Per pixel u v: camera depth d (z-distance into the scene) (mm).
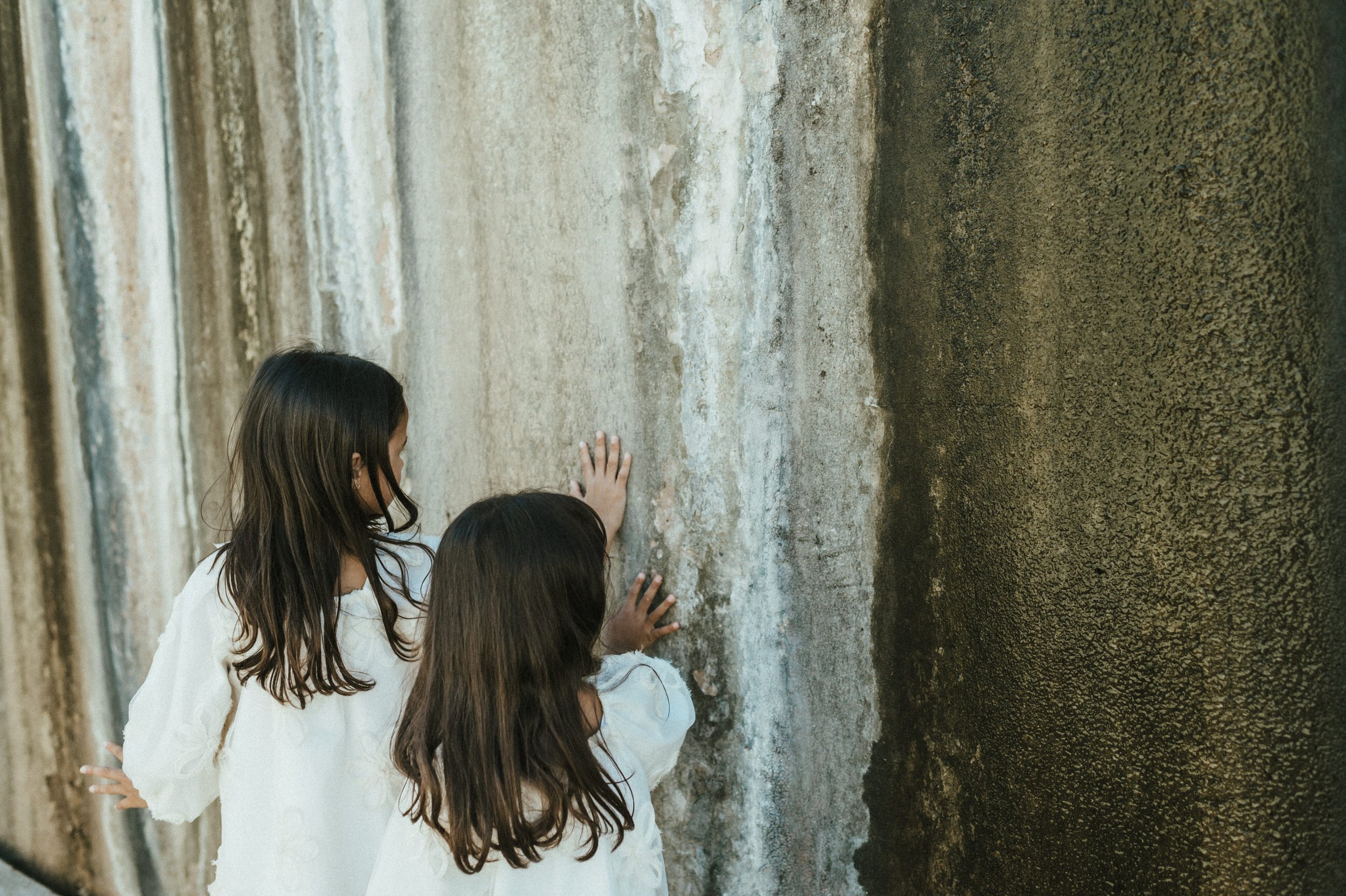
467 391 1800
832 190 1327
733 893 1574
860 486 1345
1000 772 1181
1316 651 901
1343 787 899
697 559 1544
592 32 1534
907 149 1228
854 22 1272
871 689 1364
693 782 1604
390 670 1252
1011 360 1122
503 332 1723
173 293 2166
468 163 1721
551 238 1634
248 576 1199
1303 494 897
